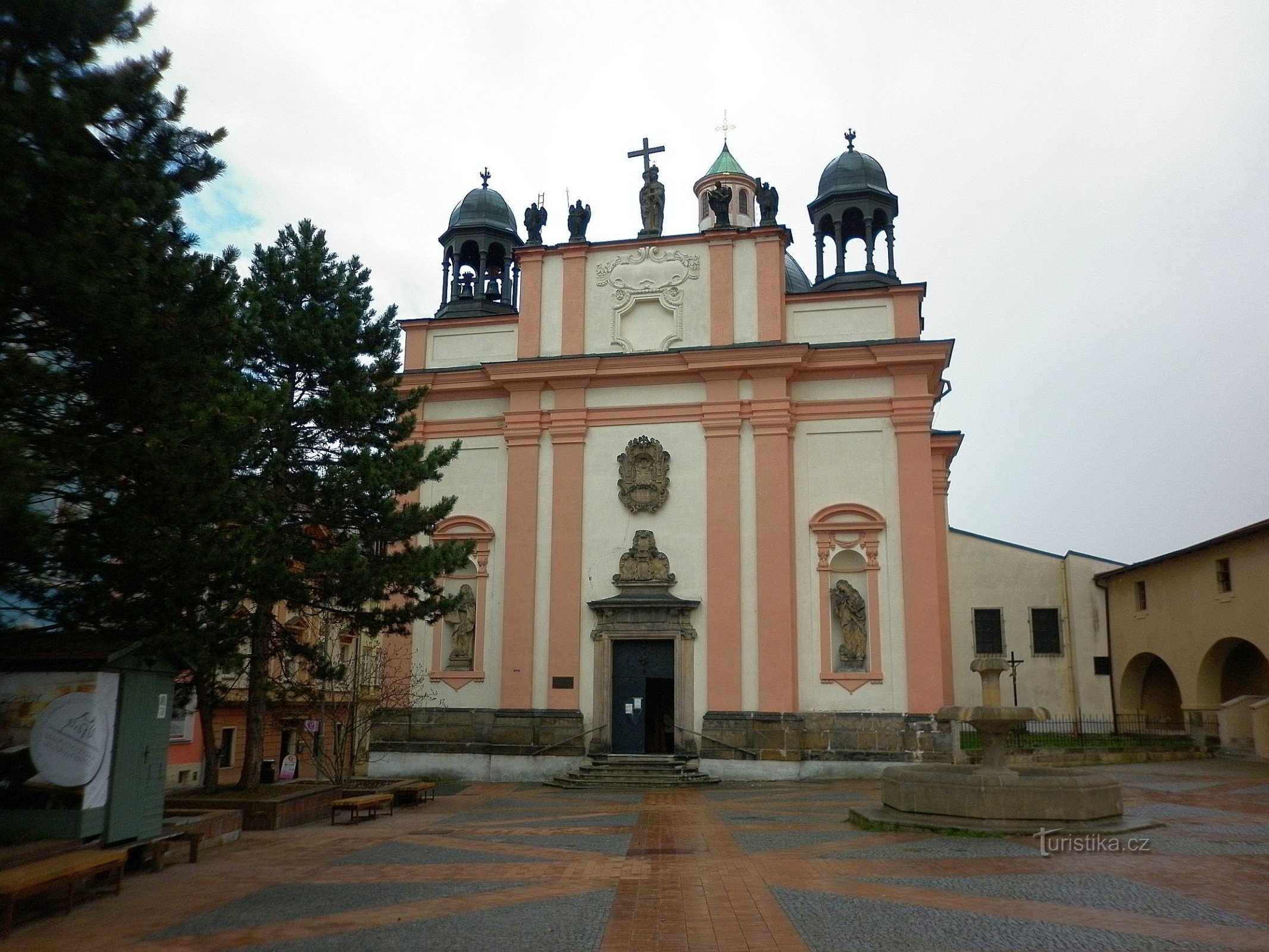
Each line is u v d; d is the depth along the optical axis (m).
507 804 21.12
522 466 28.89
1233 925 9.21
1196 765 29.20
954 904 10.14
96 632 13.30
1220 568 33.44
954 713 15.72
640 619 27.20
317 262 21.17
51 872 9.80
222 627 16.05
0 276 10.41
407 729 27.89
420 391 22.03
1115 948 8.44
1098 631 39.53
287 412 19.44
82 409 11.99
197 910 10.48
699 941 8.90
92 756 11.91
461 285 33.72
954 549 40.66
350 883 11.88
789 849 13.91
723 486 27.70
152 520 12.83
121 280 11.34
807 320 29.19
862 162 31.72
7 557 10.61
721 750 26.05
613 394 29.05
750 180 43.44
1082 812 14.77
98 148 11.95
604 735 26.81
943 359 27.56
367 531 20.56
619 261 29.97
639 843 14.80
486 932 9.30
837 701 26.39
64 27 11.11
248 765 18.64
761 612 26.73
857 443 27.81
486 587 28.66
